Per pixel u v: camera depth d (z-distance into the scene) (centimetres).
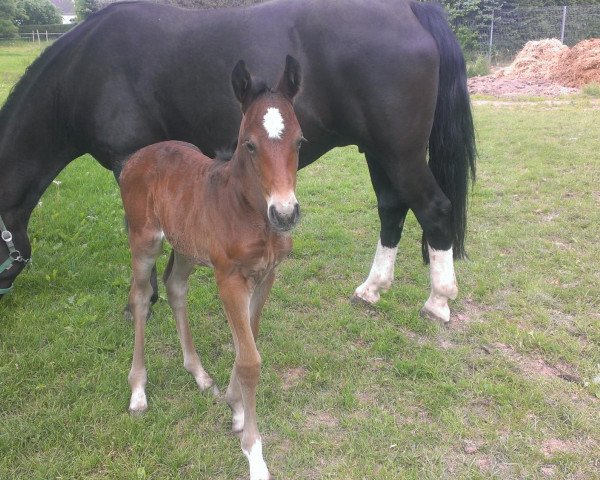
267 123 200
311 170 731
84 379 296
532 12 2081
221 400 285
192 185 248
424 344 333
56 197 583
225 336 344
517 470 238
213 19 320
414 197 338
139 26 319
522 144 802
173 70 317
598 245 459
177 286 286
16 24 4575
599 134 852
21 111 330
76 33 329
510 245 464
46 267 427
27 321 351
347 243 486
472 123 346
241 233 219
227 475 238
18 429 259
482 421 267
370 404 282
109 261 448
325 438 258
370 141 331
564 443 254
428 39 320
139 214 274
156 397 286
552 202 564
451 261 352
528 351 322
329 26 313
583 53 1525
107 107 320
